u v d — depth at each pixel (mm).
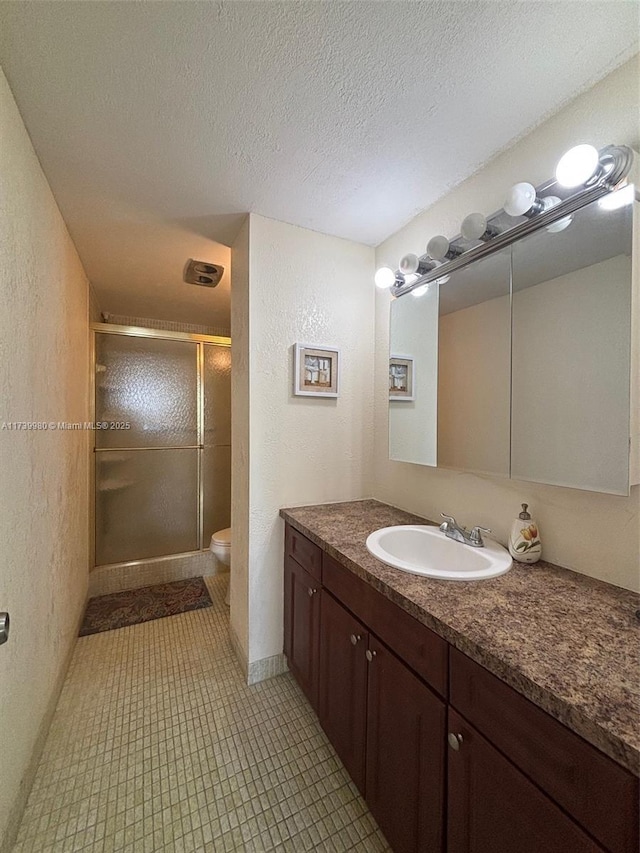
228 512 3211
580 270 1027
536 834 625
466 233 1205
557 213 1048
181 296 2789
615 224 942
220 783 1235
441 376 1535
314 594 1467
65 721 1483
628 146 948
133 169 1365
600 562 1017
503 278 1264
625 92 956
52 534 1519
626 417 928
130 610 2402
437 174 1407
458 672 791
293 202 1591
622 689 605
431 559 1396
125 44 896
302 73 978
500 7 824
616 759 518
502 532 1300
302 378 1813
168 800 1175
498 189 1311
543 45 906
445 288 1516
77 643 2029
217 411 3178
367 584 1122
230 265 2184
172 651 1966
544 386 1134
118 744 1381
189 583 2838
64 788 1209
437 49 916
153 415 2926
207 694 1648
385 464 1931
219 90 1028
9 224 1028
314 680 1468
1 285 972
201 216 1697
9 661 1035
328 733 1349
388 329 1917
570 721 572
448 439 1501
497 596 934
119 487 2789
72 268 1913
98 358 2730
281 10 829
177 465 3002
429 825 859
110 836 1070
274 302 1748
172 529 2977
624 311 931
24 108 1079
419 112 1109
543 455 1136
